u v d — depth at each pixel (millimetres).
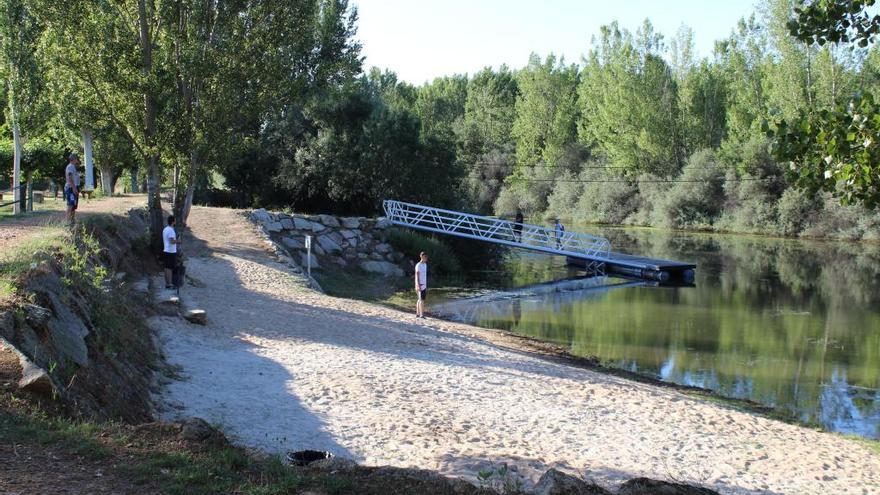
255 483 5812
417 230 39219
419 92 112500
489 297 29359
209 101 19781
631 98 72312
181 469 5766
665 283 34375
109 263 15469
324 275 30672
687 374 17516
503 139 92000
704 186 66750
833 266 41375
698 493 6023
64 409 6879
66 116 19406
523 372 14594
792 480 9484
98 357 9133
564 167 82000
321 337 15711
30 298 8586
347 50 37781
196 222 31188
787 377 17406
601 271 37906
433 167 43156
